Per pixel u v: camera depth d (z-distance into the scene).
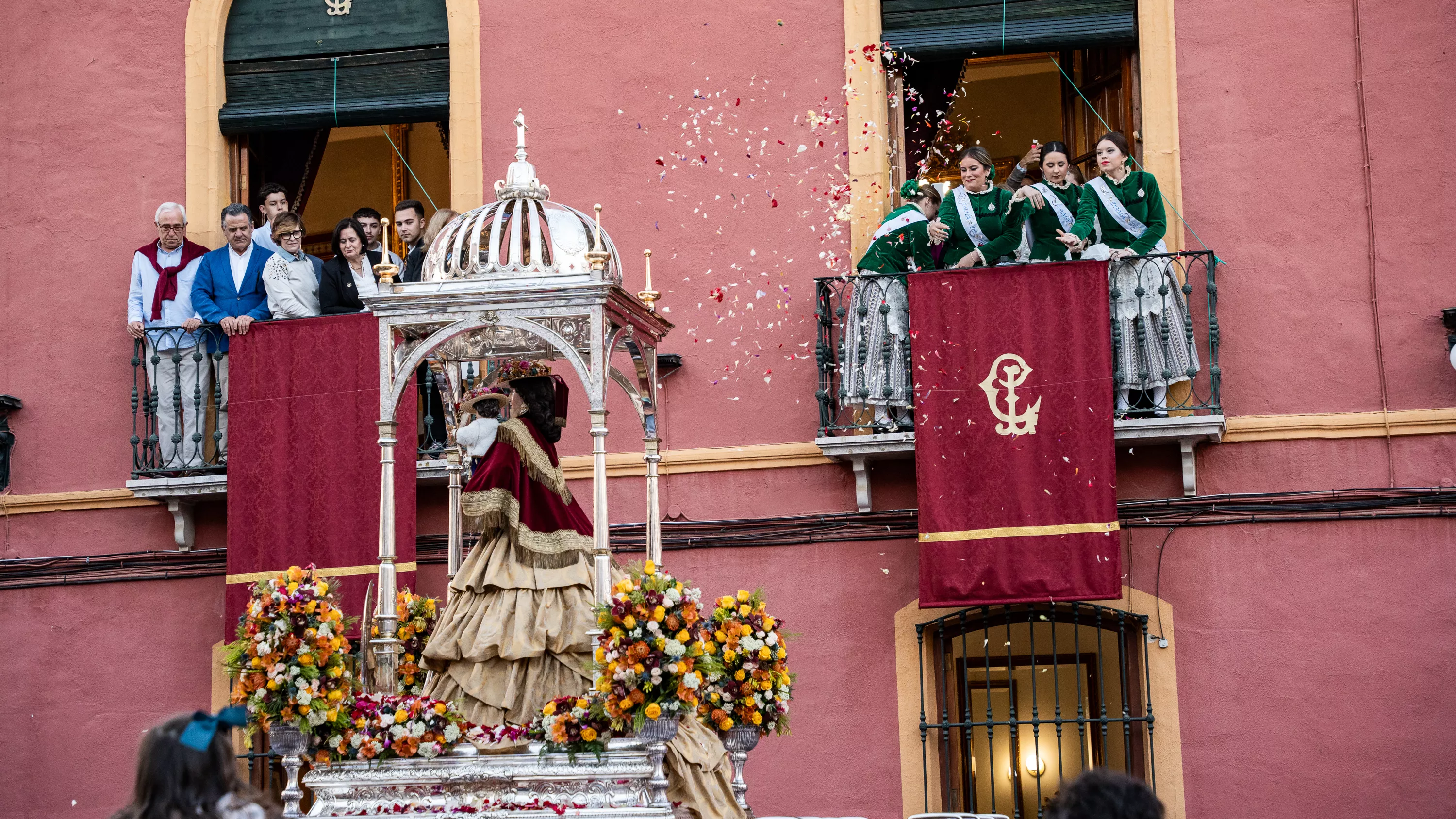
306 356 11.62
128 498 12.19
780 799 11.12
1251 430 11.08
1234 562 10.97
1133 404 11.27
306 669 7.65
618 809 7.36
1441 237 11.15
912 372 11.12
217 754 5.07
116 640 12.07
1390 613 10.75
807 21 12.11
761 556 11.49
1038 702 12.37
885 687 11.16
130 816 4.98
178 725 5.10
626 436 11.81
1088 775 4.73
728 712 8.01
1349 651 10.75
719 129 12.09
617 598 7.48
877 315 11.26
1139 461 11.19
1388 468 10.94
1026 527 10.66
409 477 11.27
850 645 11.25
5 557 12.30
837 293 11.61
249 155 13.09
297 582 7.86
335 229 12.04
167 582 12.09
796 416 11.64
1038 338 10.85
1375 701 10.66
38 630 12.16
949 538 10.72
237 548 11.48
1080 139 12.55
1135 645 11.11
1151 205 11.09
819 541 11.42
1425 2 11.39
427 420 11.69
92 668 12.05
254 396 11.62
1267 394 11.17
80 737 11.96
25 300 12.64
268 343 11.68
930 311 10.97
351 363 11.55
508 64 12.42
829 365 11.46
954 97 12.51
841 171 11.90
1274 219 11.36
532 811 7.40
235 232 12.16
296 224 12.18
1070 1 11.95
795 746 11.17
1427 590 10.74
